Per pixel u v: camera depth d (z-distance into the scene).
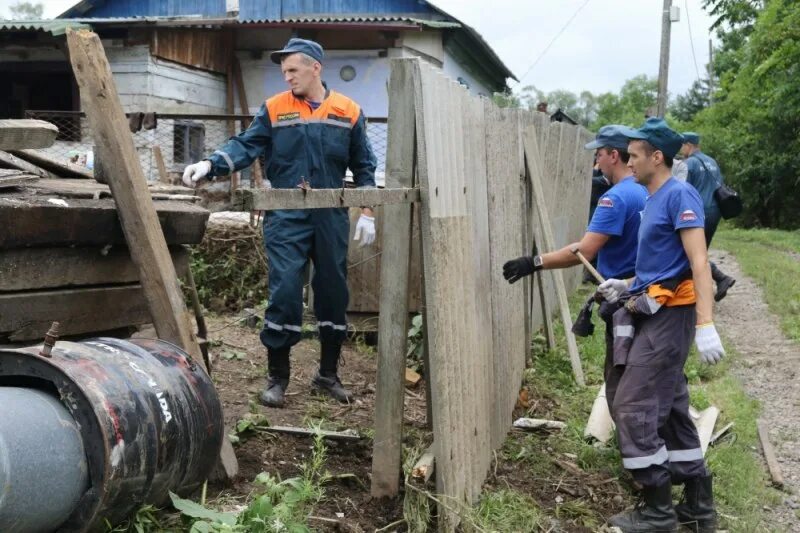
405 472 3.98
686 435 4.49
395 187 3.77
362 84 17.06
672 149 4.28
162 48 15.38
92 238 3.67
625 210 4.88
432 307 3.69
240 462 4.29
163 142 14.88
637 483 4.63
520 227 6.58
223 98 17.41
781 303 11.23
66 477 2.70
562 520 4.36
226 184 9.43
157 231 3.61
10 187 3.58
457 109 4.27
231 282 8.68
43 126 3.88
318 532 3.67
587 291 11.83
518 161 6.51
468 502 4.16
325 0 20.73
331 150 5.32
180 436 3.13
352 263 7.49
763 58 24.88
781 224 29.34
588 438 5.48
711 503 4.52
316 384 5.73
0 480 2.51
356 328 7.54
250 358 6.62
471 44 19.66
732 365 8.21
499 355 5.16
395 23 16.27
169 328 3.60
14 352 2.84
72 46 3.43
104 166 3.51
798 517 4.81
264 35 17.22
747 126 29.52
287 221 5.30
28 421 2.66
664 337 4.24
